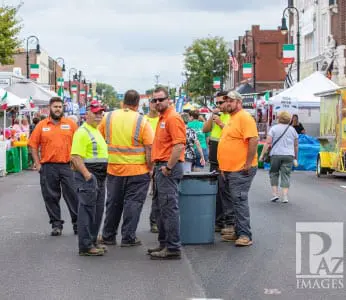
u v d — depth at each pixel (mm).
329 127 23812
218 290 8367
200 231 11227
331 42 46594
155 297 8062
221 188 11906
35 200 17406
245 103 45719
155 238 11906
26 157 28562
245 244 11023
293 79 60000
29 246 11234
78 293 8273
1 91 26562
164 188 10109
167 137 10109
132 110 11078
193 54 83750
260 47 78438
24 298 8055
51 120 12227
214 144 12820
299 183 21641
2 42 40344
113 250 10906
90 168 10750
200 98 84125
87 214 10398
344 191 19188
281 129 16484
